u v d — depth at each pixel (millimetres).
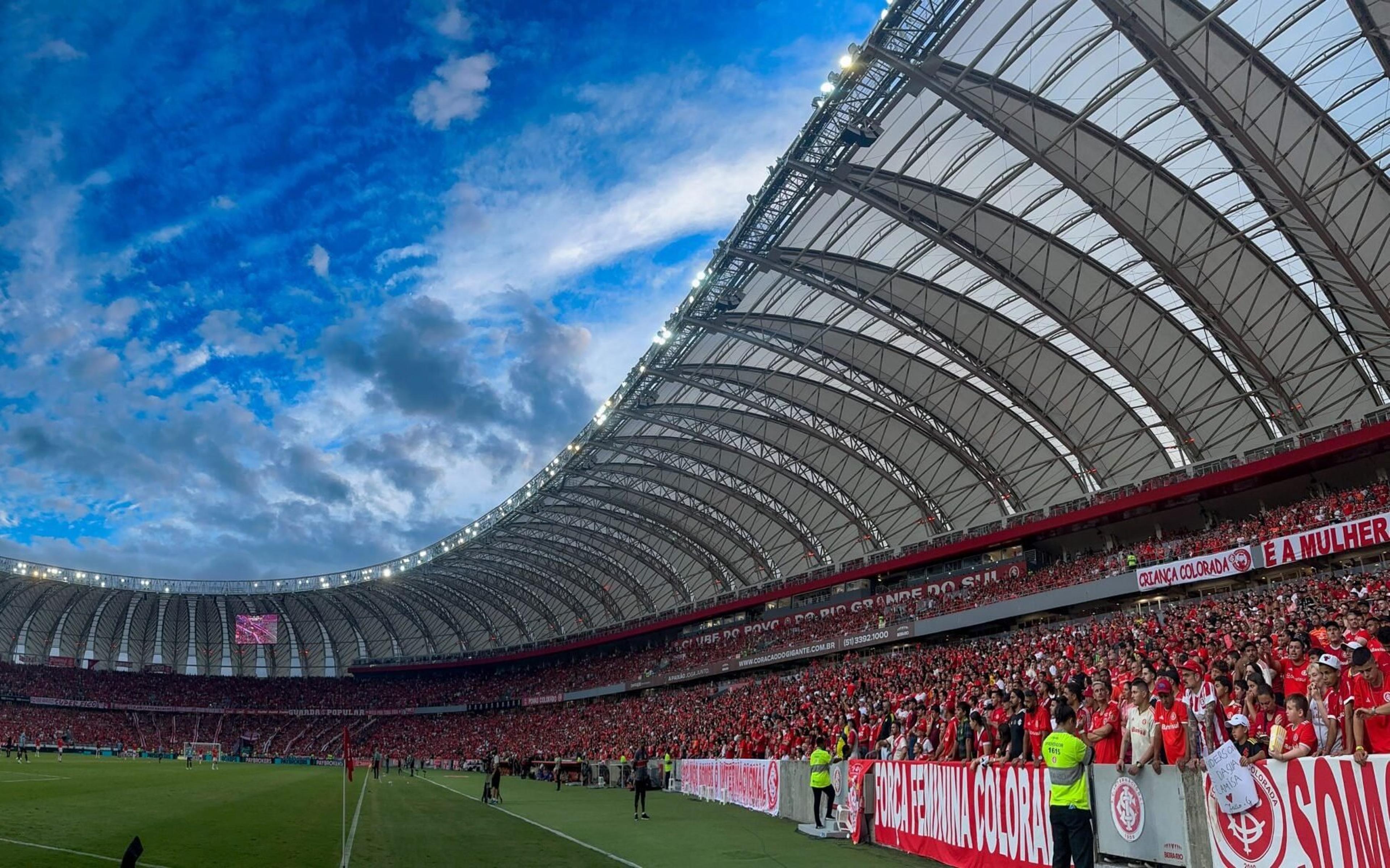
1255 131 31234
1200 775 10148
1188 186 35438
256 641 111000
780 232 39000
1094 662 27609
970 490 60500
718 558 82438
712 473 71062
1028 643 44188
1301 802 8789
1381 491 39125
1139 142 33812
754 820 24766
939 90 30656
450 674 115500
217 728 106375
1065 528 54375
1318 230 32656
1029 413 51906
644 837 20031
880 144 34906
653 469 70875
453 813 27750
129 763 67250
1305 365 41844
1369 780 8102
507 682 106625
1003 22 29406
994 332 47594
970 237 39969
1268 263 38250
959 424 56188
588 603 101188
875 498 66562
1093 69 30969
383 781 51062
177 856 15328
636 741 64938
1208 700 12234
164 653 114188
